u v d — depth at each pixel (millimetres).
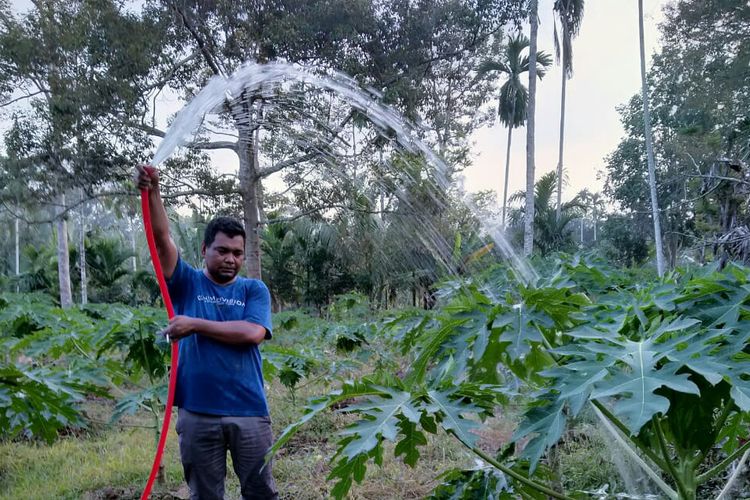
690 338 1655
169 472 5023
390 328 3395
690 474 1787
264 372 5301
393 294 11578
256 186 13609
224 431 3094
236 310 3197
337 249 18578
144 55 12828
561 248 22094
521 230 20344
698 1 19438
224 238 3213
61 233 20125
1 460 5445
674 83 21547
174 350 2967
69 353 5285
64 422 3854
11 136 14336
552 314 2121
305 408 1942
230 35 12219
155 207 2979
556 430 1599
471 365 2285
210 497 3119
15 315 6480
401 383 1983
